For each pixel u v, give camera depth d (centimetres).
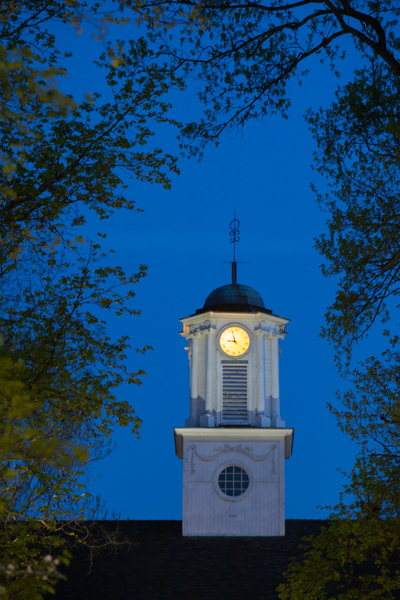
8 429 1596
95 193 2383
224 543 4628
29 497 2659
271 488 4841
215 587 4169
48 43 2155
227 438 4941
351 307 2441
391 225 2369
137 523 4838
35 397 2366
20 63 1535
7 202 2167
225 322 5256
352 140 2420
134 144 2428
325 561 3083
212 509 4788
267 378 5219
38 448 1575
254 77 2481
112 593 4094
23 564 2538
